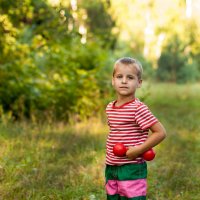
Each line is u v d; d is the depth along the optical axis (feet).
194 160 28.02
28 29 41.75
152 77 137.28
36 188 20.71
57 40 39.86
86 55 44.75
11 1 36.86
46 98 39.70
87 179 22.58
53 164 24.88
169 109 61.93
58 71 41.63
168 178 23.53
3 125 32.83
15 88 38.96
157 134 15.01
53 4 39.24
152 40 114.62
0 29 36.94
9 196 19.43
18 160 24.93
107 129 36.96
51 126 35.19
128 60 15.52
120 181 15.35
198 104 71.51
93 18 76.43
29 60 40.32
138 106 15.17
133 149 15.02
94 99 41.83
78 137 32.19
